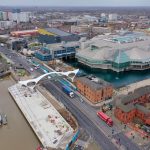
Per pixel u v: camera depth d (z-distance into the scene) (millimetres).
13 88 183500
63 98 163875
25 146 115750
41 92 175125
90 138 116812
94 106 151125
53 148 109688
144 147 109750
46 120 135125
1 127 132625
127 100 140125
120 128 125125
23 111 146000
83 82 165250
